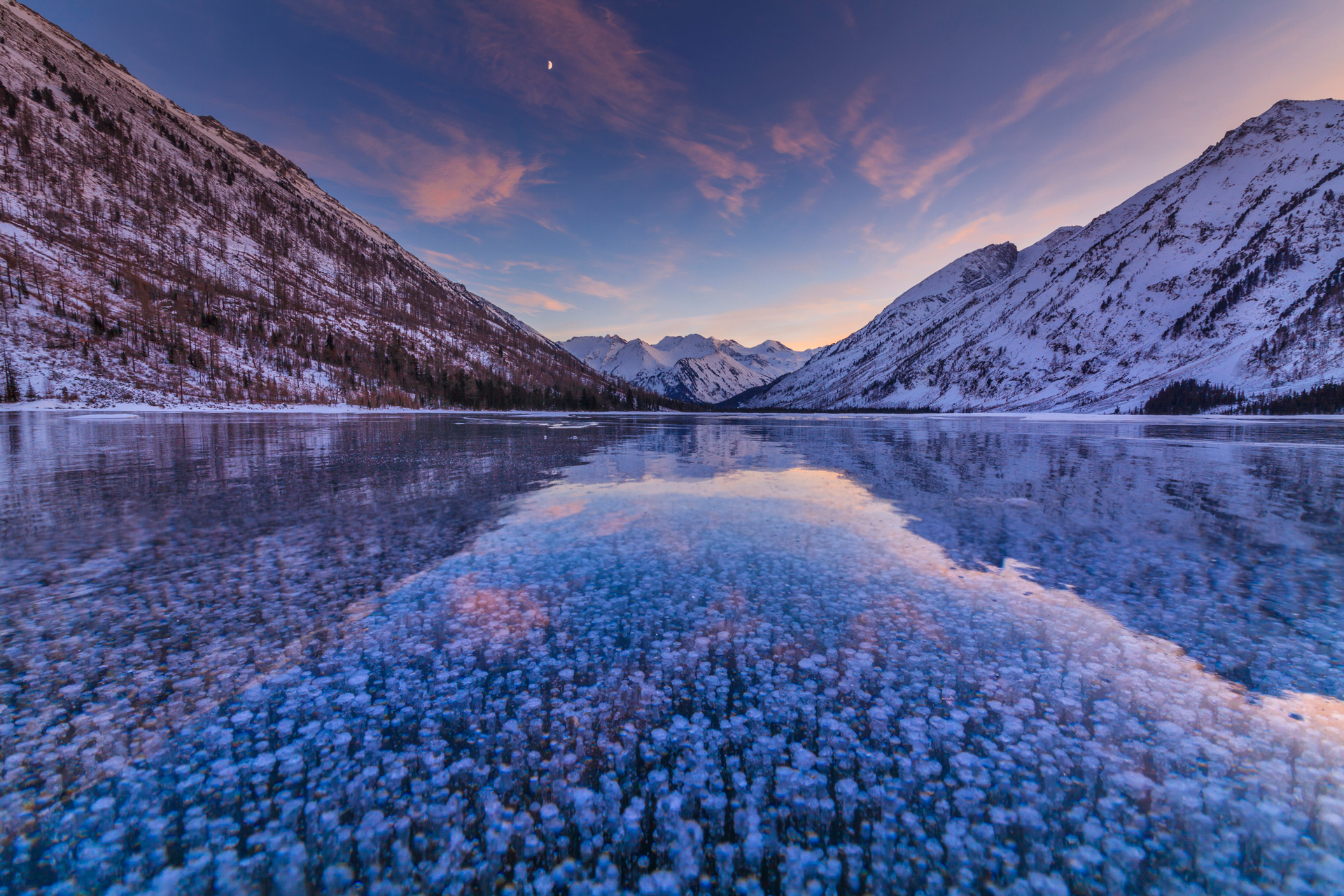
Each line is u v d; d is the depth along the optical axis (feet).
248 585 21.12
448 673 14.34
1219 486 45.88
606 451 77.87
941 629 17.15
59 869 8.55
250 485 44.32
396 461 61.82
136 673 14.26
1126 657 15.24
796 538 28.48
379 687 13.64
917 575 22.57
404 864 8.61
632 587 21.15
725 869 8.54
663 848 8.88
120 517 32.81
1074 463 63.10
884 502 38.52
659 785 10.18
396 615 18.21
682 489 43.52
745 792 10.02
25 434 96.27
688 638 16.46
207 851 8.86
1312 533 29.45
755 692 13.35
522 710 12.59
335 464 58.54
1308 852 8.69
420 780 10.32
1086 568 23.52
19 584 21.16
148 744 11.37
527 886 8.27
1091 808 9.62
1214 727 11.87
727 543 27.48
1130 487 44.96
